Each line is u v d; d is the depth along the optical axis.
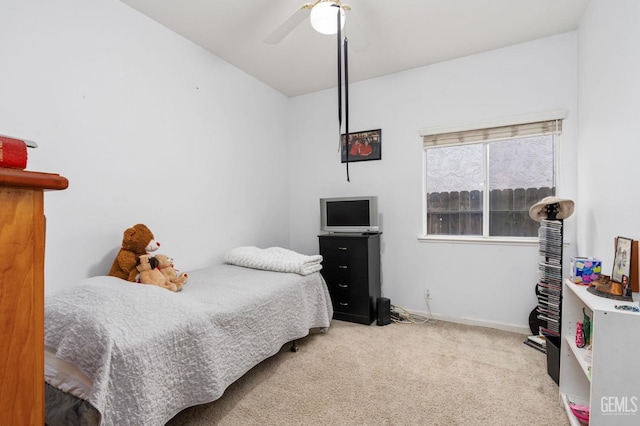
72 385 1.17
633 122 1.46
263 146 3.42
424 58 2.93
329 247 3.12
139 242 1.91
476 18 2.30
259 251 2.79
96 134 1.91
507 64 2.73
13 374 0.48
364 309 2.95
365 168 3.42
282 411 1.63
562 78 2.54
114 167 2.01
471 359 2.20
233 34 2.47
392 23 2.34
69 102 1.78
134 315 1.31
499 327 2.78
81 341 1.16
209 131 2.74
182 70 2.49
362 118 3.42
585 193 2.23
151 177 2.24
